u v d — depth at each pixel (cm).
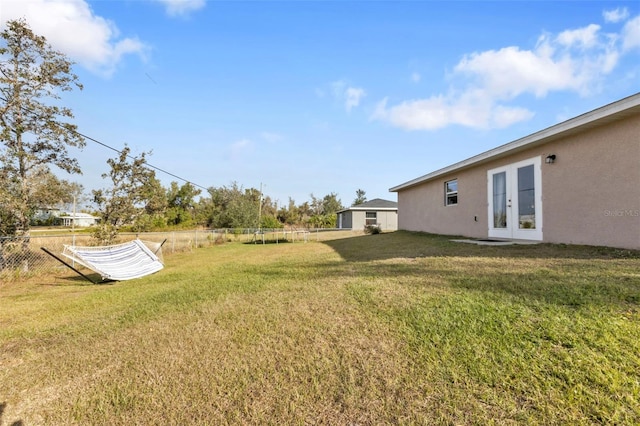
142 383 241
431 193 1313
